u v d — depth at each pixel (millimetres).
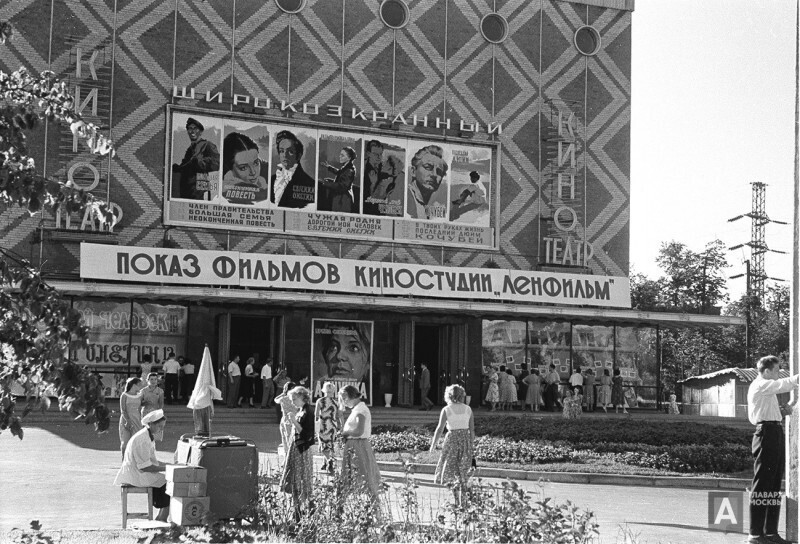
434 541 12289
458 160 47250
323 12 45656
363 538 12609
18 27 40969
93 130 9062
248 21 44469
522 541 11406
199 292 39438
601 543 14164
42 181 8281
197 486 14594
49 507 17188
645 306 84312
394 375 45250
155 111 42750
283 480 15289
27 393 8344
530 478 23312
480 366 46281
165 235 42562
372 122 46031
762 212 83188
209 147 43344
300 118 44844
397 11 47000
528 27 49031
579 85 49656
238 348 44594
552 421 31016
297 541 13062
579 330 47750
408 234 46156
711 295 85438
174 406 37625
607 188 49719
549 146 48875
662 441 27094
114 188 41906
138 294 39000
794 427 12750
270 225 44094
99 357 40188
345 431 15484
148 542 13016
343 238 45156
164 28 43125
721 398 53656
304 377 43531
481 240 47344
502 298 45281
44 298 8117
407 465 14672
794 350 12664
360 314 44719
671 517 17703
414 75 47000
